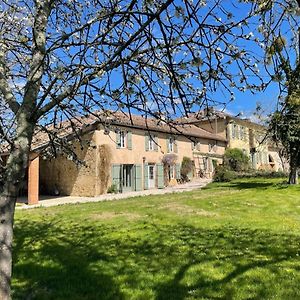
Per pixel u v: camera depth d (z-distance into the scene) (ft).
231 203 45.11
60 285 16.74
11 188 9.50
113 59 9.73
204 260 19.85
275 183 71.82
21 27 15.56
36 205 57.47
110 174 75.61
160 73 11.73
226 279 16.81
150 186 86.33
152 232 28.02
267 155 134.82
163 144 90.68
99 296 15.34
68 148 15.30
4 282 9.29
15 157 9.58
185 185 90.99
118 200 58.59
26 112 9.85
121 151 78.59
